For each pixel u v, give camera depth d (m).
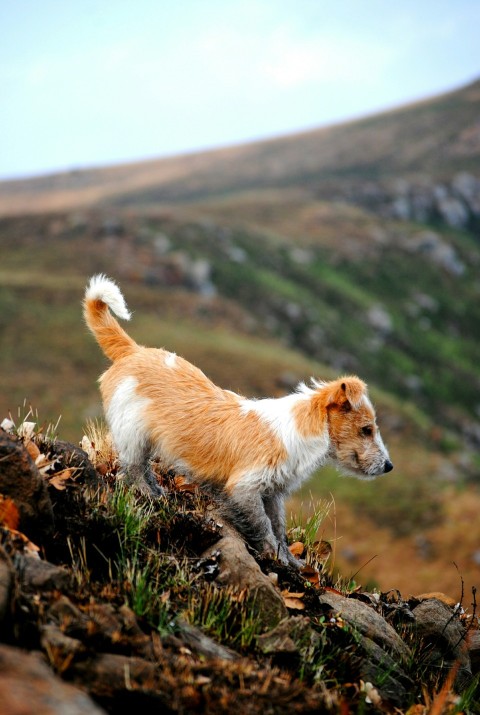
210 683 3.82
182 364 6.32
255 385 72.31
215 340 83.38
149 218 120.94
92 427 7.21
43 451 5.28
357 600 5.52
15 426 5.73
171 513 5.44
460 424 106.38
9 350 65.19
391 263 147.12
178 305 93.81
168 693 3.61
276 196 184.38
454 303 143.12
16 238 105.38
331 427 6.03
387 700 4.57
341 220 158.88
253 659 4.34
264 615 4.73
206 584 4.80
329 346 104.94
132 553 4.79
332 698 4.11
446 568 46.56
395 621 5.80
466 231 194.12
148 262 104.00
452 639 5.69
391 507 53.41
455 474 63.38
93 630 3.76
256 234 133.75
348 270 137.50
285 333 104.06
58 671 3.43
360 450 6.00
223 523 5.63
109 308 6.97
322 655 4.65
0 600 3.51
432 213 195.00
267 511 5.97
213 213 150.00
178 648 4.06
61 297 80.06
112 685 3.49
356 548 48.75
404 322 128.50
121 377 6.16
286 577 5.36
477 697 5.44
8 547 4.11
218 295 104.81
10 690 2.87
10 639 3.53
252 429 5.82
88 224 110.38
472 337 136.62
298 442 5.79
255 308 105.12
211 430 5.88
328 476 57.03
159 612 4.25
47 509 4.52
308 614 5.02
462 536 49.50
